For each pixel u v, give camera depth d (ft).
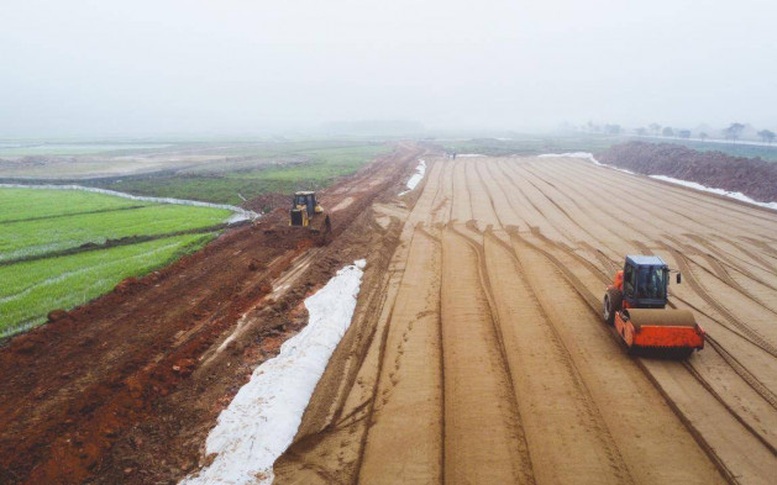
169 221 117.19
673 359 50.65
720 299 67.21
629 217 119.34
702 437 38.55
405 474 35.37
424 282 74.74
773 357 51.19
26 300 65.57
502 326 58.95
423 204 138.82
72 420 39.83
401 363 50.65
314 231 98.78
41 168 248.73
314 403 43.86
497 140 467.11
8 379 46.16
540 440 38.70
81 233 104.99
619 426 40.22
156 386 45.03
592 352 52.42
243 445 37.29
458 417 41.78
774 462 35.86
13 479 33.55
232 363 49.60
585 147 368.27
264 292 68.64
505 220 117.19
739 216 118.62
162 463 35.99
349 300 66.44
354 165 238.89
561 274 77.87
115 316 60.75
